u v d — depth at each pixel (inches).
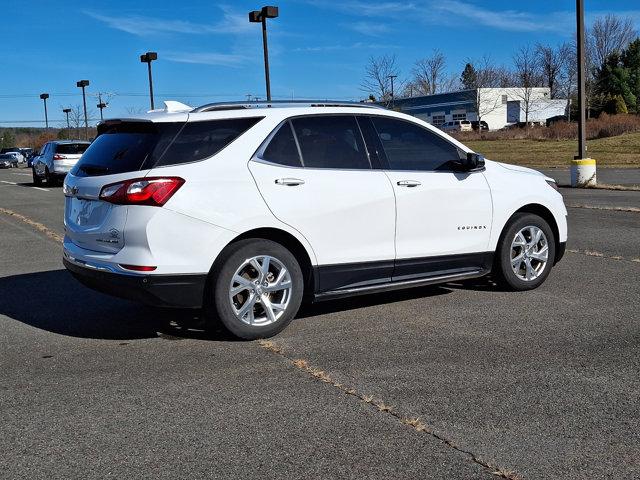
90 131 3245.6
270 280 208.4
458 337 207.6
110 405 158.1
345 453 133.3
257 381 172.4
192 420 149.3
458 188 243.9
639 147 1443.2
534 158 1311.5
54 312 244.7
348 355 191.8
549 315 231.0
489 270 258.2
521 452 132.9
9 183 1080.8
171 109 213.0
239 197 200.7
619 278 285.7
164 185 191.5
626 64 2908.5
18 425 147.9
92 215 206.2
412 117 243.0
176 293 194.4
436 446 135.7
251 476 125.0
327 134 222.2
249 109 214.1
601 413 150.6
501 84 2709.2
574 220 474.9
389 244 229.0
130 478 124.6
